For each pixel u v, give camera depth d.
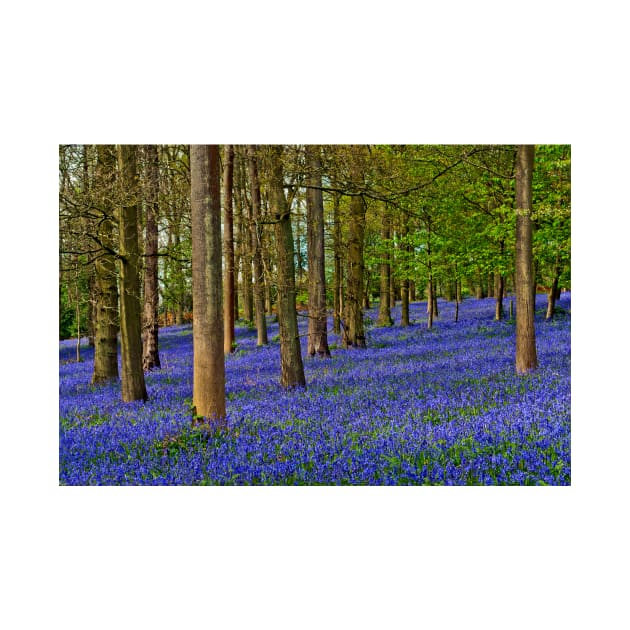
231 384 14.02
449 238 22.56
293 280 12.88
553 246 19.17
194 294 8.82
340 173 13.23
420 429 8.36
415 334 23.72
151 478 7.21
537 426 8.15
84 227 12.63
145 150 17.31
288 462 7.37
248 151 14.70
